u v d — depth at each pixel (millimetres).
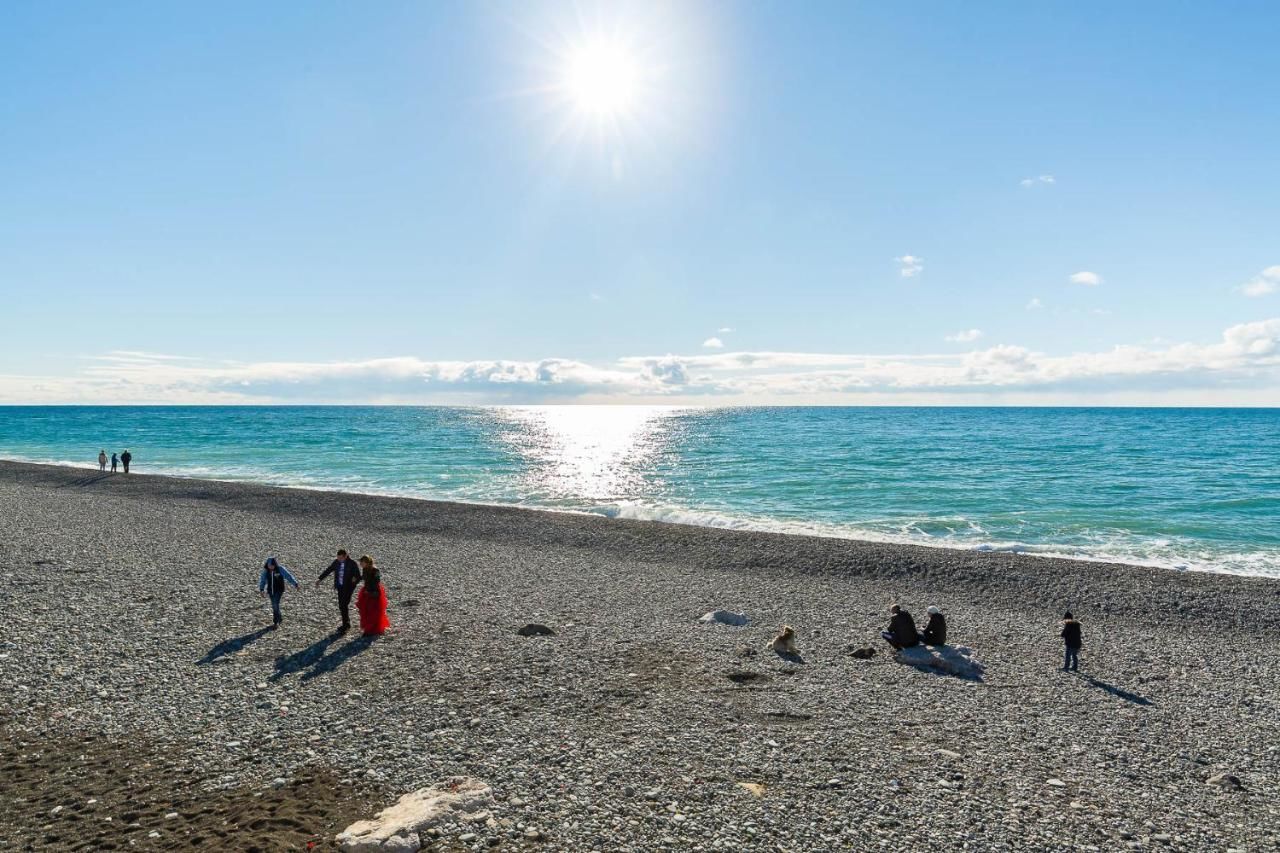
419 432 129750
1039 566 25500
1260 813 9555
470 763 10125
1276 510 40156
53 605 17859
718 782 9758
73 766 9852
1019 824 8945
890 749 11094
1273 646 18406
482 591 21500
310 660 14562
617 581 23656
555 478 57125
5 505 37438
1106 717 13055
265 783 9438
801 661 15727
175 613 17703
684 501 44594
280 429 137375
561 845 8070
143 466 65500
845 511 40531
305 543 28891
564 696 12891
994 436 110188
